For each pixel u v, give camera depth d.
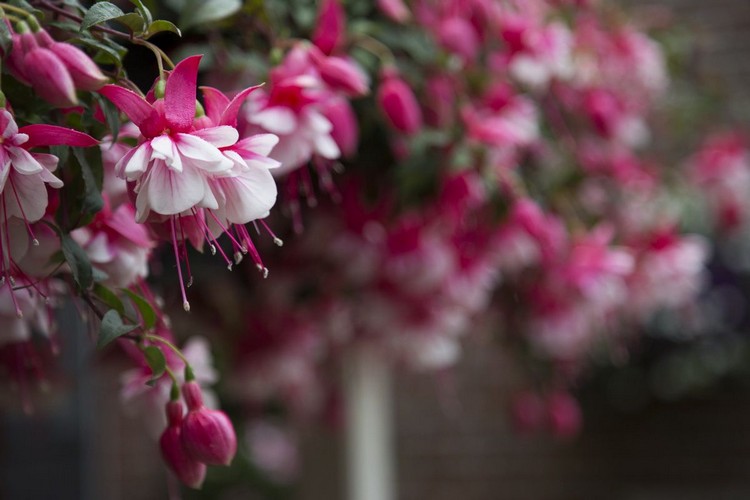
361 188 1.04
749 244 2.41
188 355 0.89
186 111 0.73
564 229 1.23
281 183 1.00
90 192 0.77
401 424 2.62
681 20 1.99
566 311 1.26
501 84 1.09
